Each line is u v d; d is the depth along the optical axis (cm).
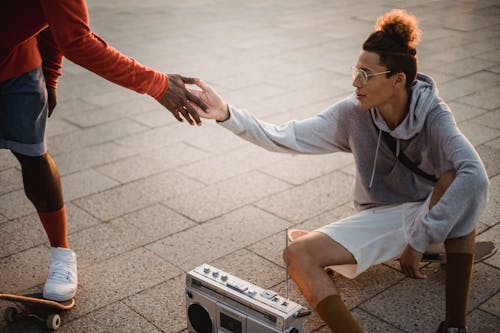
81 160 505
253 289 252
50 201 314
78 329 301
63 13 257
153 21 1035
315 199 432
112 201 432
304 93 663
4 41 271
